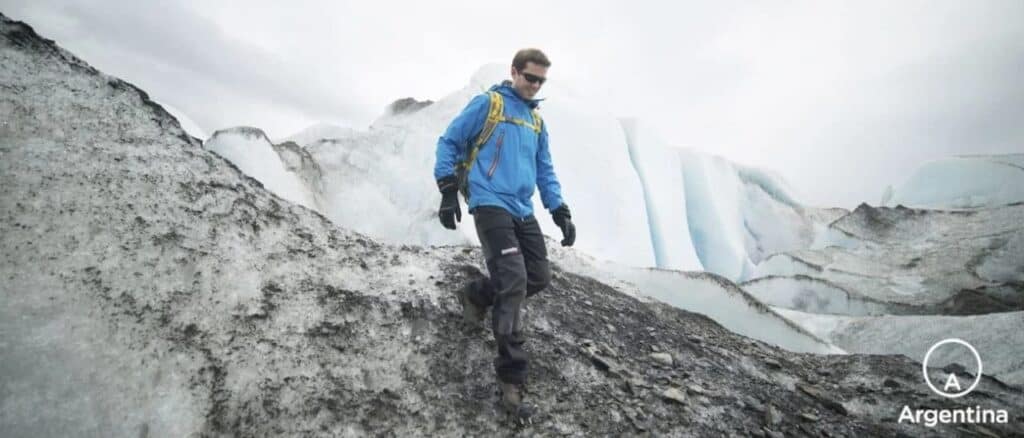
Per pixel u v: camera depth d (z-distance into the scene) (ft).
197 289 7.84
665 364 9.91
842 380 11.76
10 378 5.91
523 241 7.75
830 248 92.68
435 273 10.42
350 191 74.02
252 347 7.38
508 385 7.25
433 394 7.55
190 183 9.67
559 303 11.23
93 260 7.48
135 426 5.99
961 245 82.53
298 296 8.59
